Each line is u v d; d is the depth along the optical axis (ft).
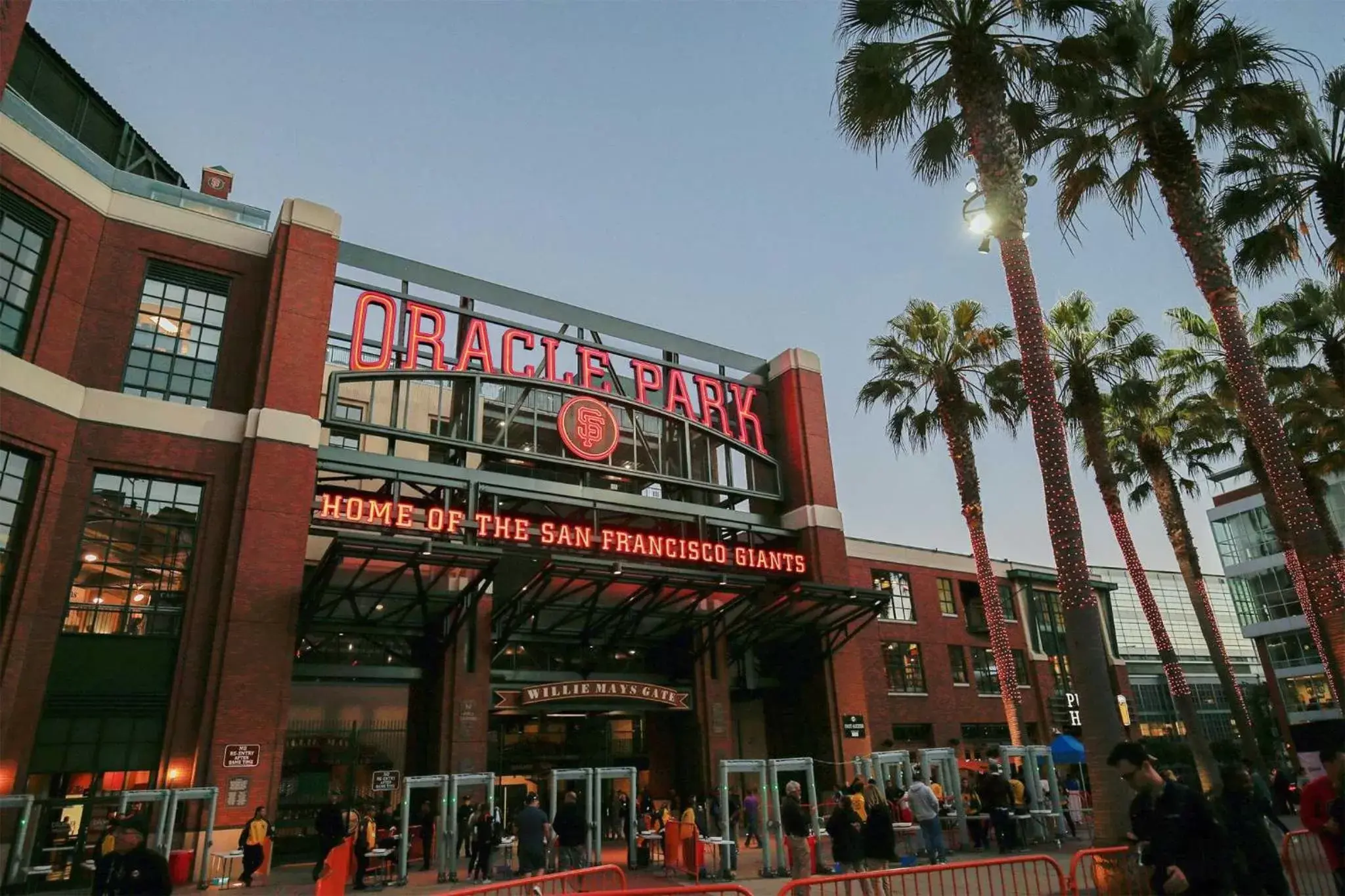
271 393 78.54
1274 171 72.54
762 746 114.93
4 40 44.21
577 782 102.83
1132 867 34.50
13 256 70.90
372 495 87.66
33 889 59.36
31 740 62.75
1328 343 89.71
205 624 71.15
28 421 67.67
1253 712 197.67
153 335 78.48
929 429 115.24
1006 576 162.91
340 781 92.99
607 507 100.68
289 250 84.33
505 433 97.50
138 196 82.02
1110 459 106.22
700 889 28.53
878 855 50.78
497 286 104.22
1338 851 24.27
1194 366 116.67
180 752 66.95
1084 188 69.21
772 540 115.85
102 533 70.44
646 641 103.24
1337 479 189.37
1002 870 33.22
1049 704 154.51
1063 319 109.40
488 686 85.35
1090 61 62.13
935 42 62.23
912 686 138.31
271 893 58.03
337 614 92.89
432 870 71.82
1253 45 62.80
